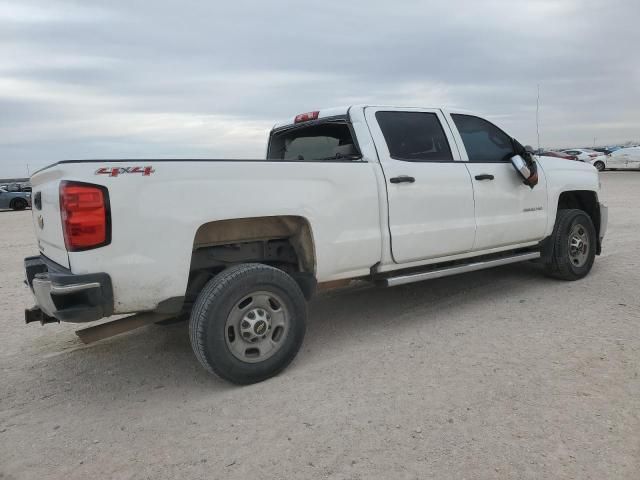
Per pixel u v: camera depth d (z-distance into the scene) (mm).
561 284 5938
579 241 6023
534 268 6789
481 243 5098
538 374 3561
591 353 3863
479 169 5102
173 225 3352
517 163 5195
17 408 3529
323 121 4938
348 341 4496
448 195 4789
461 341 4301
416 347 4234
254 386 3670
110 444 3002
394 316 5145
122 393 3715
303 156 5574
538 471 2510
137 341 4836
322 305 5711
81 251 3104
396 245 4441
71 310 3102
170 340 4828
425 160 4777
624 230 9938
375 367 3875
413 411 3158
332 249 4074
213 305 3451
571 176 6059
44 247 3959
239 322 3607
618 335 4199
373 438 2887
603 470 2494
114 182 3160
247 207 3623
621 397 3174
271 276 3664
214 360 3486
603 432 2809
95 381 3951
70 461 2842
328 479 2549
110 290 3174
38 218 4062
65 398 3668
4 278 7770
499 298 5512
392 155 4555
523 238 5520
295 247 4145
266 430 3049
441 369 3754
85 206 3084
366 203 4254
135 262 3240
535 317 4797
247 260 4074
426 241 4641
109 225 3143
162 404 3494
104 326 3578
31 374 4129
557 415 3006
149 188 3268
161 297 3363
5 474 2742
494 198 5180
